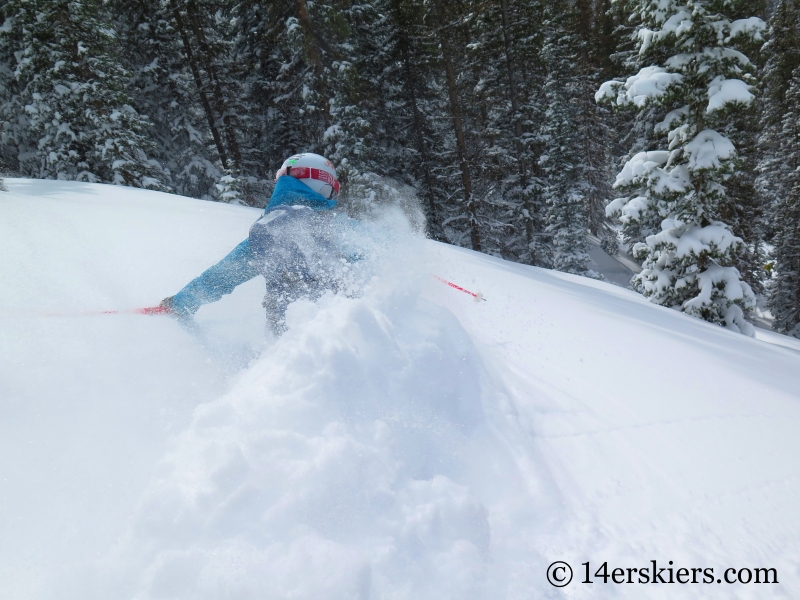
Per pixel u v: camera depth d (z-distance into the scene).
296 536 1.27
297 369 1.82
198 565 1.14
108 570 1.12
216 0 18.55
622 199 11.03
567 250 22.28
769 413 2.76
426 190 20.64
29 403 1.67
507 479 1.86
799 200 24.12
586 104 26.98
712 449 2.26
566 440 2.22
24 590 1.04
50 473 1.37
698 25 9.18
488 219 21.05
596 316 5.12
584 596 1.38
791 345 12.21
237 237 5.29
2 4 15.30
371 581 1.22
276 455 1.46
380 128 19.52
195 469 1.38
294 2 15.61
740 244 9.56
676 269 10.44
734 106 9.07
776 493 1.94
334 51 16.28
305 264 2.32
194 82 19.72
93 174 16.09
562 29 23.02
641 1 9.88
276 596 1.10
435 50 18.69
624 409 2.59
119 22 19.33
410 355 2.24
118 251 3.87
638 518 1.75
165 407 1.80
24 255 3.36
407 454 1.76
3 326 2.20
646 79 9.64
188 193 19.67
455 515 1.53
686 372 3.42
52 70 14.99
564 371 3.05
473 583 1.34
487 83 22.12
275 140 21.06
